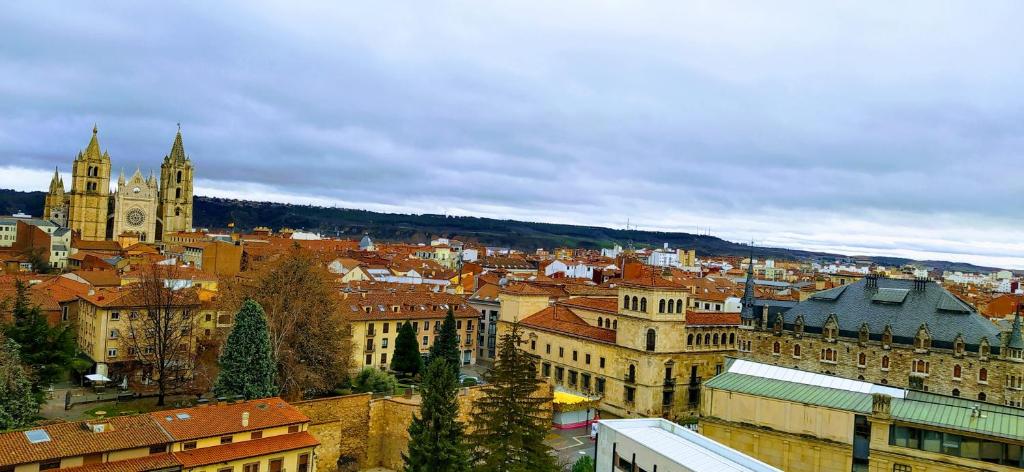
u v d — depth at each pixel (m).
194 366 109.88
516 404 74.38
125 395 102.00
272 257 191.12
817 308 115.25
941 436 65.38
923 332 99.81
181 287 127.56
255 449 71.38
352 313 138.12
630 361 119.44
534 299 150.62
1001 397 92.06
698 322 123.00
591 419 113.94
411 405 93.19
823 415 72.94
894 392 77.00
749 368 87.44
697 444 62.06
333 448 88.38
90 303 120.81
